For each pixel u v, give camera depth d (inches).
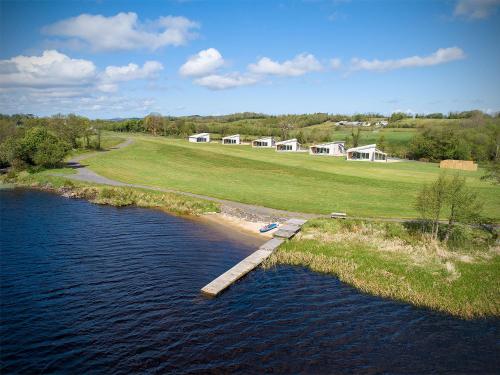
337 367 825.5
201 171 3474.4
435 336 953.5
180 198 2336.4
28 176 3065.9
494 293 1151.0
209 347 883.4
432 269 1310.3
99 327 955.3
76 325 962.1
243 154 4813.0
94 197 2458.2
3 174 3228.3
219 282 1205.7
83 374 784.3
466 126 6190.9
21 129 4271.7
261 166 3757.4
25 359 828.6
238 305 1089.4
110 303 1079.0
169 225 1878.7
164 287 1190.3
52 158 3309.5
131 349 869.8
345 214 1956.2
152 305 1074.1
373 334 956.6
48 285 1182.9
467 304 1090.7
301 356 860.0
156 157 4269.2
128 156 4284.0
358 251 1482.5
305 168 3651.6
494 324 1014.4
